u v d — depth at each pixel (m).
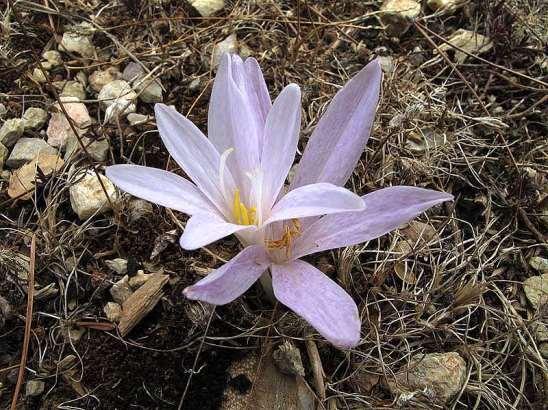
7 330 0.18
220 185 0.16
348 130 0.17
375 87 0.16
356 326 0.14
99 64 0.23
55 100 0.23
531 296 0.19
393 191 0.15
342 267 0.19
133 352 0.18
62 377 0.18
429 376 0.17
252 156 0.16
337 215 0.16
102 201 0.20
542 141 0.22
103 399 0.17
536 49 0.24
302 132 0.22
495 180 0.21
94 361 0.18
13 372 0.18
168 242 0.19
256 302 0.19
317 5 0.26
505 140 0.22
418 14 0.25
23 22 0.24
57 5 0.25
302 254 0.16
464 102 0.23
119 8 0.25
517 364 0.18
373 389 0.18
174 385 0.17
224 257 0.19
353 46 0.25
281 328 0.18
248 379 0.17
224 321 0.18
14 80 0.23
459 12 0.26
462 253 0.19
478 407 0.18
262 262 0.16
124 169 0.15
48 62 0.24
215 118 0.17
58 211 0.20
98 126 0.22
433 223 0.20
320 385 0.17
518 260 0.20
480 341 0.18
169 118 0.16
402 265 0.19
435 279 0.19
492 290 0.19
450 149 0.22
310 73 0.23
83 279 0.19
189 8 0.25
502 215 0.21
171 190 0.15
